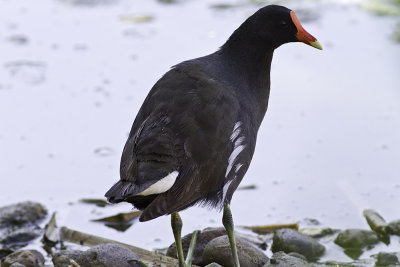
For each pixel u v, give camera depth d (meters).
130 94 14.05
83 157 12.34
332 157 12.10
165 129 7.92
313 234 10.23
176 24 16.91
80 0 18.50
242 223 10.61
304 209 10.90
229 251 9.21
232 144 8.17
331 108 13.38
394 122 12.87
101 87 14.33
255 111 8.84
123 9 17.98
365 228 10.40
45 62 15.35
